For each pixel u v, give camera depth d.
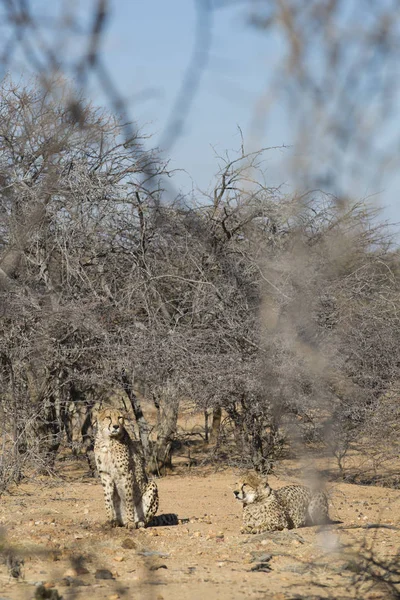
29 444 31.08
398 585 13.89
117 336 34.06
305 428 23.52
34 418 30.00
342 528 19.86
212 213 36.47
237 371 32.47
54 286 33.84
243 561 15.86
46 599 12.54
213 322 35.44
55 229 33.19
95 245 36.72
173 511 24.58
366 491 29.45
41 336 30.20
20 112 22.83
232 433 40.44
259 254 30.78
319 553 16.39
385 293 34.91
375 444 34.56
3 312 28.08
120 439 19.81
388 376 33.69
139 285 35.38
